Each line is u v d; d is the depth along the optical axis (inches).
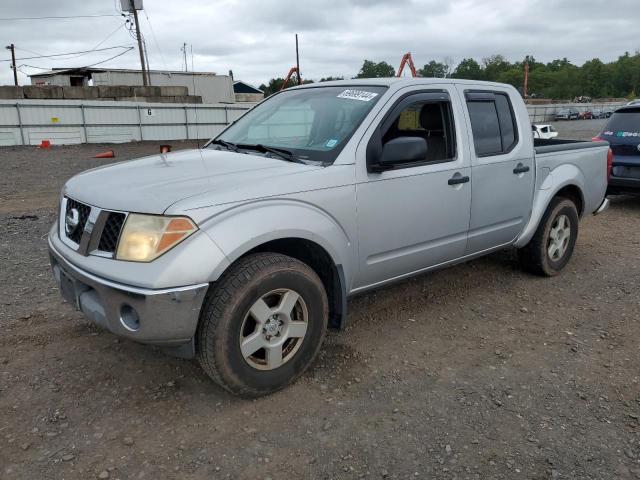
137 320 108.1
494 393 127.1
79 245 119.2
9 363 136.9
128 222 109.0
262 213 116.2
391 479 99.0
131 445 107.3
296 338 126.3
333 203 129.8
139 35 1531.7
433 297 186.9
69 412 117.4
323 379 132.7
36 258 224.7
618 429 114.0
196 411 118.9
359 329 161.0
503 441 109.7
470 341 154.3
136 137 1286.9
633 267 223.9
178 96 1434.5
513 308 178.9
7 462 101.4
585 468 102.1
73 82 1998.0
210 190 114.7
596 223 308.3
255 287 114.7
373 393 126.7
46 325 158.7
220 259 108.6
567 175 203.8
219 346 112.7
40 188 465.1
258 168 130.3
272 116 166.6
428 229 154.6
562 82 4763.8
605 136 331.3
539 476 100.0
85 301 117.1
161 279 104.0
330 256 130.6
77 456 103.7
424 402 123.2
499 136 177.9
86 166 682.8
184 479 98.4
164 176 126.6
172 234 106.2
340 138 139.6
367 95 151.1
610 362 142.7
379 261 145.3
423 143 135.7
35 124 1147.3
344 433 112.0
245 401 123.0
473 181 164.9
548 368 139.3
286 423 115.1
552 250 205.6
